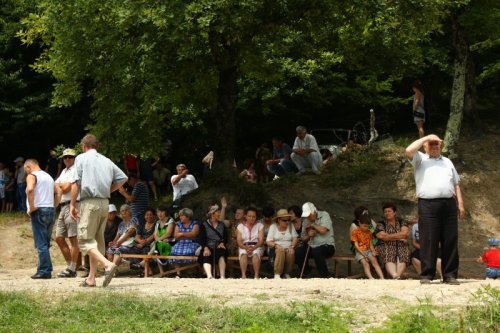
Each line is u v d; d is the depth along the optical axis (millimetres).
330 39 20875
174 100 18281
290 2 18719
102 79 19656
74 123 29109
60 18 18891
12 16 27688
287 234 15984
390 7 18906
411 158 12062
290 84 28906
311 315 8469
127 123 19266
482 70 30344
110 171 11391
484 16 22109
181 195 20375
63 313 8852
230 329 8109
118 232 17281
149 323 8367
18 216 24250
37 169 14172
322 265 16125
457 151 22656
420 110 21641
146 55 18094
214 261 16062
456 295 10125
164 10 16656
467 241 19906
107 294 9961
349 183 21281
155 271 16875
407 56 22172
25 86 27266
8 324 8398
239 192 19531
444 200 11914
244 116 31344
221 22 17281
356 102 30078
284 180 21500
